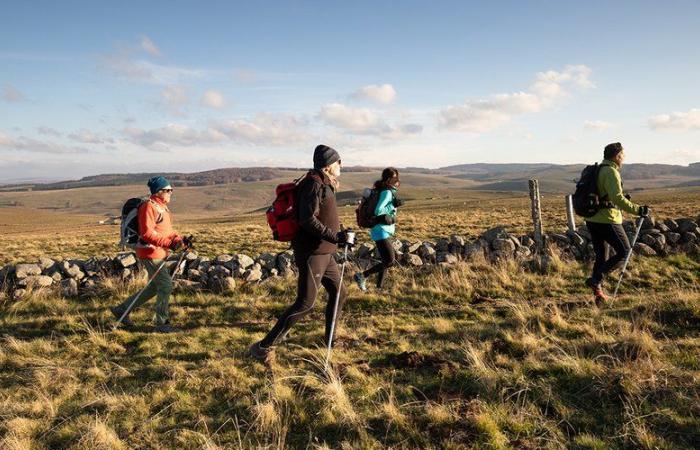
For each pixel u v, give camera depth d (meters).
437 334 5.86
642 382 4.02
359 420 3.72
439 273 8.31
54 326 6.58
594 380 4.15
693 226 9.54
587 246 9.26
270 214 4.84
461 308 6.98
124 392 4.42
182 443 3.57
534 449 3.29
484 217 30.58
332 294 5.21
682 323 5.62
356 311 7.02
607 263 6.64
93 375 4.89
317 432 3.68
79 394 4.48
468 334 5.64
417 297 7.42
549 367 4.55
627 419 3.59
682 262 8.68
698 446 3.23
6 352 5.54
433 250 9.27
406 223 27.48
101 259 8.78
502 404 3.86
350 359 5.10
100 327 6.46
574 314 6.29
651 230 9.54
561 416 3.73
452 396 4.12
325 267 4.94
